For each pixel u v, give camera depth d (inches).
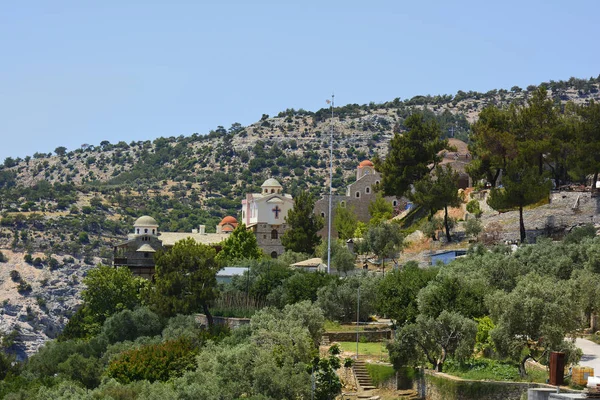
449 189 6269.7
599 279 3673.7
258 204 7716.5
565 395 2217.0
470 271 4175.7
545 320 2942.9
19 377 4547.2
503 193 5703.7
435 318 3437.5
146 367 3855.8
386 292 4106.8
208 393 3125.0
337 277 5009.8
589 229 5226.4
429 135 7022.6
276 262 6087.6
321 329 3991.1
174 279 5246.1
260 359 3299.7
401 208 7819.9
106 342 5064.0
